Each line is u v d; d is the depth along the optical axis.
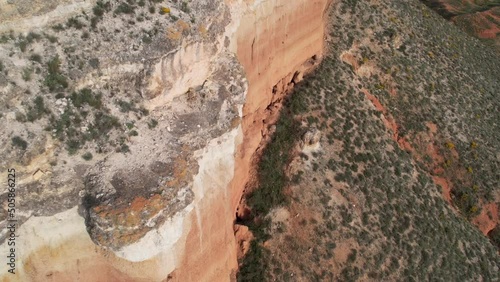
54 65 23.14
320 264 35.69
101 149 23.53
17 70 22.36
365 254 37.09
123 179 22.92
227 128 27.95
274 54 40.91
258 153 39.81
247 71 37.50
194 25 26.80
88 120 23.67
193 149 25.81
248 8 35.06
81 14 24.31
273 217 37.03
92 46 24.09
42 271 22.91
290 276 34.94
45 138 22.25
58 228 22.50
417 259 39.31
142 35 25.11
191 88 27.94
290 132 41.16
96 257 23.72
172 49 25.44
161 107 26.25
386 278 37.12
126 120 24.69
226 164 29.73
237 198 37.03
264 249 35.75
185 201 24.16
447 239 42.62
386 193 41.50
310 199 38.09
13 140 21.39
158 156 24.27
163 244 23.91
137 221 22.02
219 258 31.19
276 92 43.06
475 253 43.81
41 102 22.58
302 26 44.12
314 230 36.84
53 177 22.16
